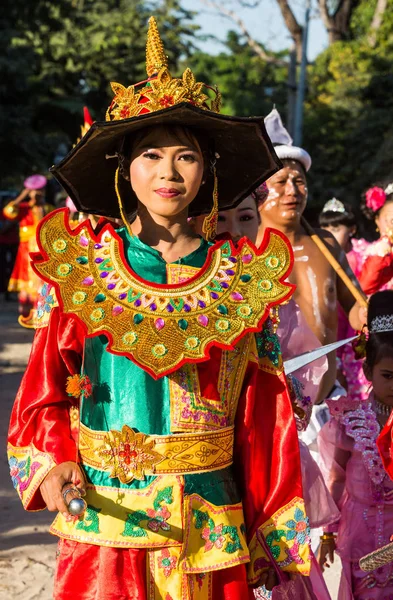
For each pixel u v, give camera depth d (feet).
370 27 110.52
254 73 148.05
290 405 10.59
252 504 10.40
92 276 9.99
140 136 10.12
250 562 10.34
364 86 93.61
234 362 10.13
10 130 89.86
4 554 18.45
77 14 112.47
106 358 9.81
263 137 10.58
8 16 93.15
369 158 87.20
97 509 9.68
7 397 35.35
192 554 9.63
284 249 10.54
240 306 10.14
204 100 10.47
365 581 14.03
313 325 17.57
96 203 11.44
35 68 104.83
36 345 10.19
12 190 114.21
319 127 92.48
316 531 15.89
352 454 14.39
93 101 116.16
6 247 77.97
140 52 115.34
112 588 9.53
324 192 87.04
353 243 25.55
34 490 9.74
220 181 11.56
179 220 10.36
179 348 9.70
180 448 9.69
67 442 9.92
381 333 14.37
